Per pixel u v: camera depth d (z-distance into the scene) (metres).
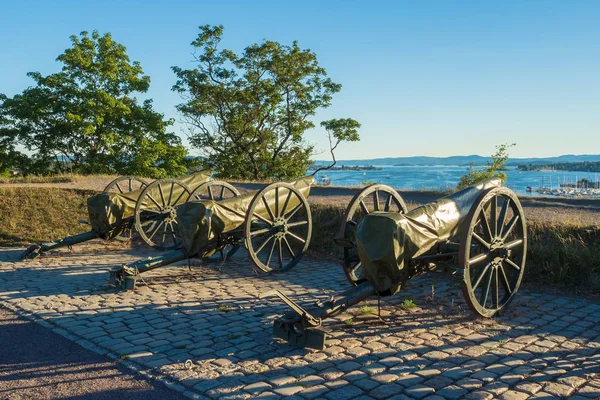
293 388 4.59
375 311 7.05
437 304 7.42
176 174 35.16
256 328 6.42
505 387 4.59
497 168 17.03
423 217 6.60
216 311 7.23
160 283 9.07
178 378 4.86
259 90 35.34
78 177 22.14
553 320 6.66
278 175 37.44
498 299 7.55
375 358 5.33
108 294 8.27
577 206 12.74
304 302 7.72
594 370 4.98
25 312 7.23
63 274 9.91
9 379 4.95
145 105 35.69
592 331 6.20
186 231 9.38
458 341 5.86
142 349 5.67
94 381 4.88
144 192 12.12
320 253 11.79
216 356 5.44
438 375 4.88
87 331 6.34
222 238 9.73
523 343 5.77
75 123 31.47
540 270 8.79
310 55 35.75
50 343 5.95
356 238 6.31
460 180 17.64
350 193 17.70
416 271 6.64
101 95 32.06
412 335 6.07
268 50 35.12
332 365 5.15
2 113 33.28
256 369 5.05
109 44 34.19
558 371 4.95
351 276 7.75
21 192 17.00
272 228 9.95
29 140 33.84
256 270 9.81
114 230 12.12
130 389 4.68
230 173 36.34
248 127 36.47
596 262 8.41
